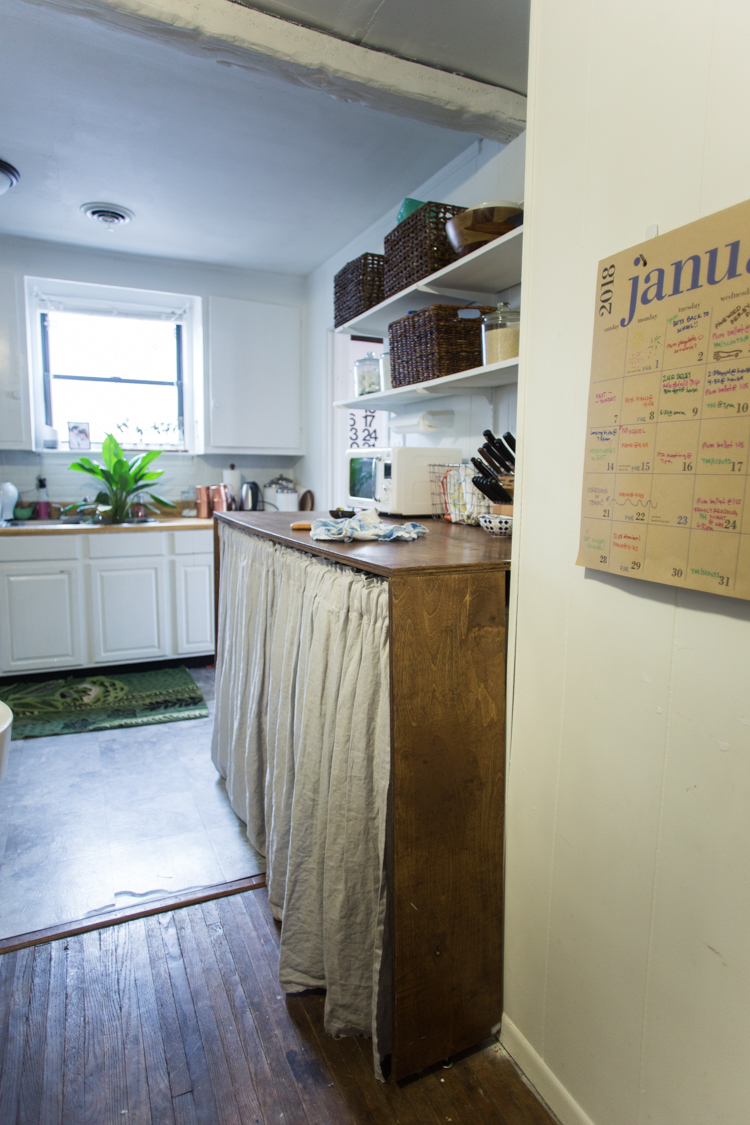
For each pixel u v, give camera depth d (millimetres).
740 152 765
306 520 2186
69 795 2311
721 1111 868
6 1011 1421
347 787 1288
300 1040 1379
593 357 989
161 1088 1260
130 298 3910
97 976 1524
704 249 796
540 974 1239
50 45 1858
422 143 2389
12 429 3525
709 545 816
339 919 1305
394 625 1148
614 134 948
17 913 1714
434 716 1204
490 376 1810
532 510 1180
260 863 1957
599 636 1040
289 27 1667
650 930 971
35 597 3320
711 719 856
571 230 1049
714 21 785
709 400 804
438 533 1818
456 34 1763
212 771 2518
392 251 2250
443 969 1282
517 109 2006
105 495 3721
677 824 917
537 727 1201
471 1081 1291
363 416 3824
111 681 3471
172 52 1886
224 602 2432
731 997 847
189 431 4184
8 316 3459
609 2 941
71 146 2451
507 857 1314
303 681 1514
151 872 1897
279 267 3910
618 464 952
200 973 1546
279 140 2385
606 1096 1077
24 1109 1209
